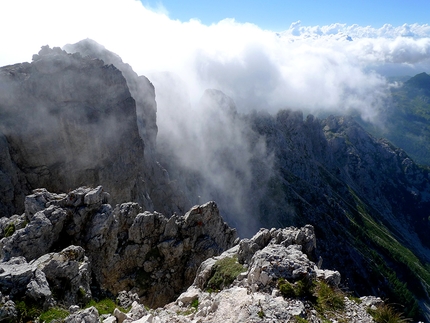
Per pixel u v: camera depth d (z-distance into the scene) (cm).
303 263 2333
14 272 2375
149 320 2112
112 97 9619
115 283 4394
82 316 2039
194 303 3038
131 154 9888
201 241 5209
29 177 8019
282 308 1897
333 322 1916
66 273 2809
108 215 4275
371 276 17450
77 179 8675
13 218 4178
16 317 2117
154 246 4938
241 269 3578
